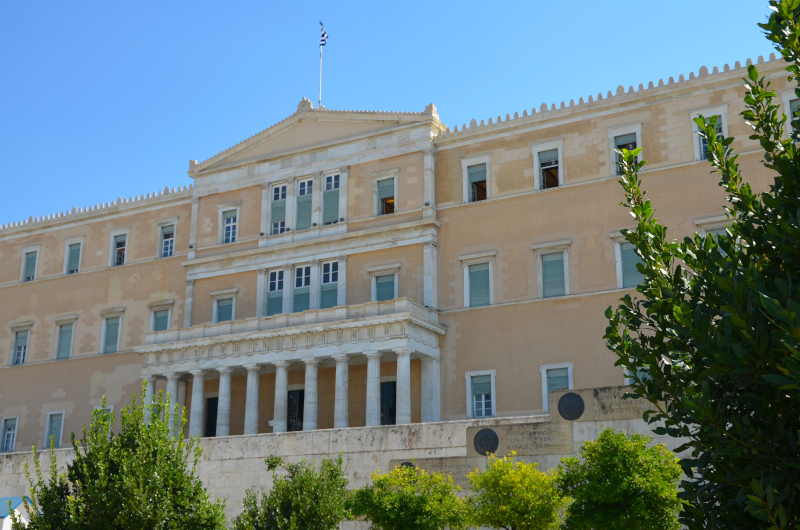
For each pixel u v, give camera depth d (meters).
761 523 13.35
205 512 28.30
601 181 56.06
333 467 32.28
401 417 53.03
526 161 59.09
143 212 74.81
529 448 34.16
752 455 12.83
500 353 56.66
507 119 60.31
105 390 71.56
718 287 13.48
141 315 72.00
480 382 57.00
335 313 57.44
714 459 13.80
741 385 12.84
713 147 15.76
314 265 63.19
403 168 62.12
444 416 57.34
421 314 56.97
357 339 55.66
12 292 79.31
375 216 62.22
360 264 61.81
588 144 57.19
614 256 54.66
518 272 57.47
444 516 28.95
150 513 26.75
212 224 69.06
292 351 57.69
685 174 53.56
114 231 75.75
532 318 56.22
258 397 59.81
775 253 13.78
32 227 79.88
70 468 28.41
